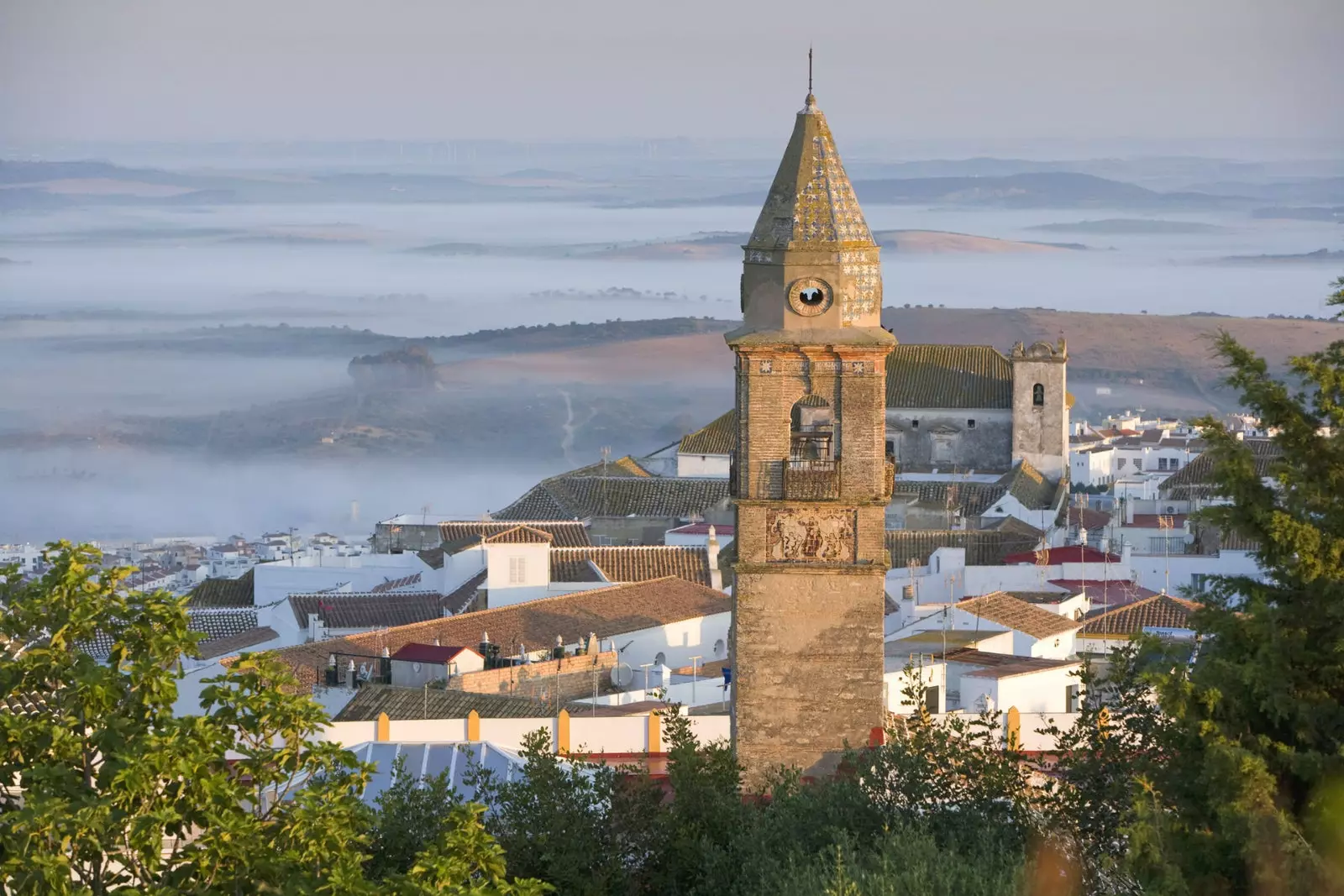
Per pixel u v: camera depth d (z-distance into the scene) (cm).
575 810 9069
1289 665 8144
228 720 7431
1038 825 8775
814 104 11450
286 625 19050
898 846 8231
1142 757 8819
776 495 11419
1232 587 8638
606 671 16000
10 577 7481
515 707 13500
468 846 7069
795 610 11438
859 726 11450
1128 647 9550
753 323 11438
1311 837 7769
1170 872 7650
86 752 7144
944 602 17538
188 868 7025
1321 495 8362
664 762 11844
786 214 11350
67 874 6519
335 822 7044
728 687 15412
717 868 8812
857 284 11331
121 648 7419
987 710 10562
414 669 15275
